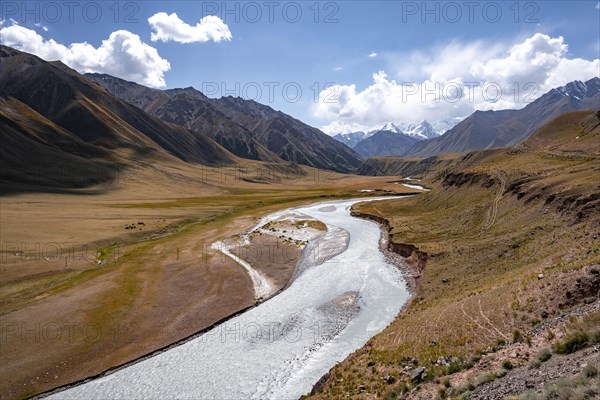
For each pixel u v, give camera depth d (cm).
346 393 2453
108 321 4147
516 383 1512
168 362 3472
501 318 2673
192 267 6066
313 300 4853
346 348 3594
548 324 2248
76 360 3472
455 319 3000
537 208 5762
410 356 2633
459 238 6275
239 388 3078
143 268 5959
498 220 6488
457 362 2203
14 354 3500
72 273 5606
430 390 1952
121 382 3198
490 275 4191
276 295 5047
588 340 1619
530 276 3253
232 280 5509
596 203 4416
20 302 4553
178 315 4356
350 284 5400
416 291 4853
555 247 3947
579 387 1139
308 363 3375
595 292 2402
